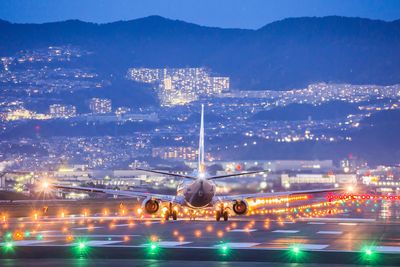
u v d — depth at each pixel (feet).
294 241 402.52
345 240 409.90
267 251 336.29
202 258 317.42
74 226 531.09
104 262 306.14
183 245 376.07
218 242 394.52
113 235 442.09
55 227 519.19
